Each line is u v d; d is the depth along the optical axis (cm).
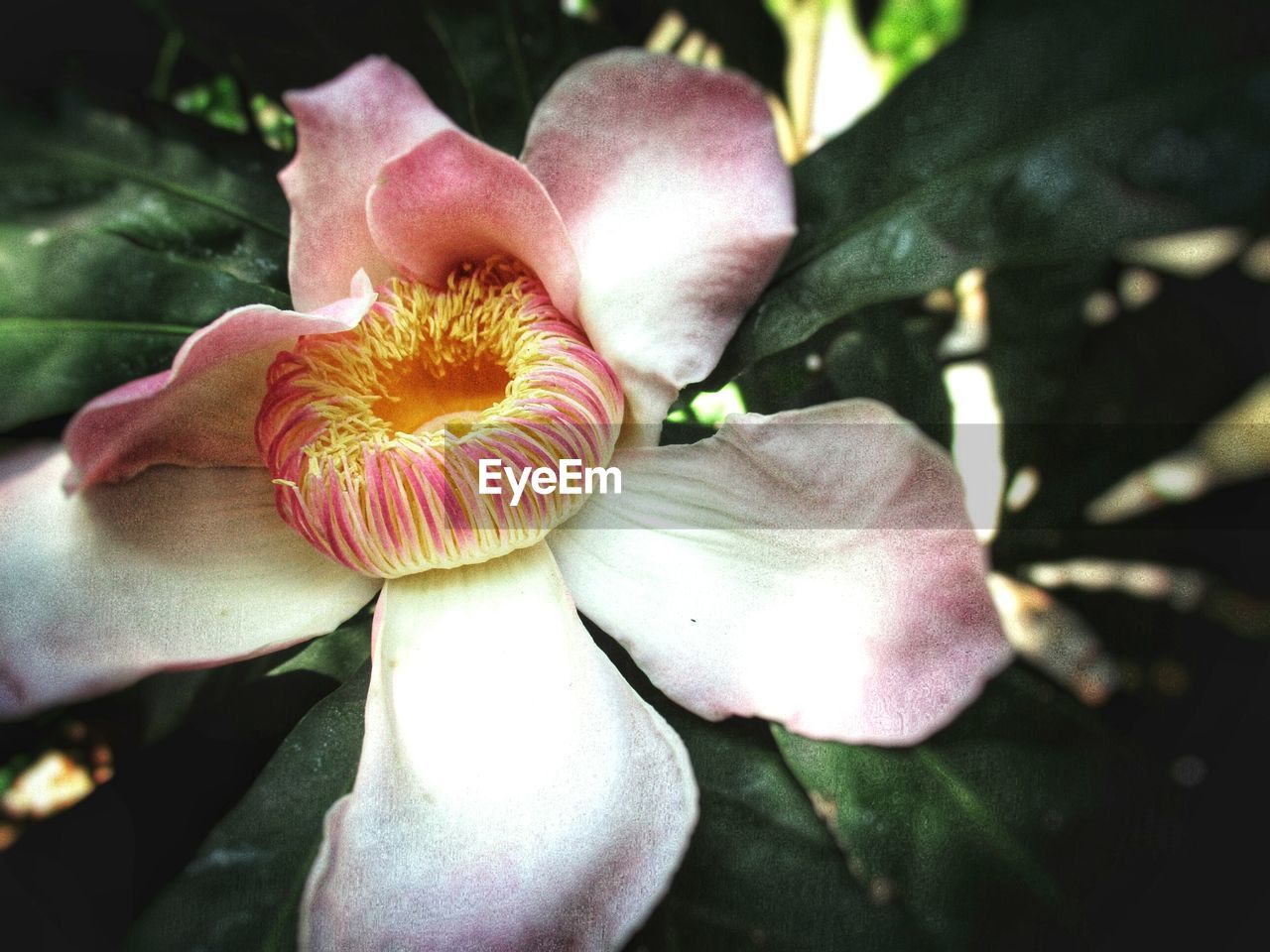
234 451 14
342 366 13
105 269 14
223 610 13
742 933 12
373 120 13
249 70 16
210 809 14
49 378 14
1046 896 12
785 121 19
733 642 12
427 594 13
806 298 12
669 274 12
